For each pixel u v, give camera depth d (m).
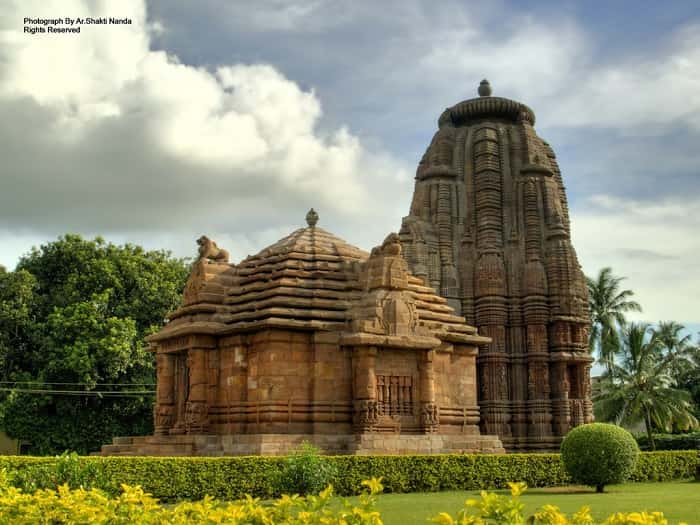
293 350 30.03
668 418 60.62
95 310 51.44
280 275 31.91
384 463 26.23
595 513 19.33
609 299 69.19
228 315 32.22
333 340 30.33
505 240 50.09
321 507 10.76
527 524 9.81
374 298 31.06
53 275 56.25
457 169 51.97
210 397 31.28
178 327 32.19
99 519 10.46
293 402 29.66
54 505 11.09
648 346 62.50
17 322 52.44
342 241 35.38
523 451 46.56
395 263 31.86
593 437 27.45
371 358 30.05
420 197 51.84
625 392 61.06
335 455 27.38
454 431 33.56
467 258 49.72
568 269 48.78
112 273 54.62
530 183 50.28
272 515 10.26
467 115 53.25
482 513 9.55
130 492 11.21
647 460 34.09
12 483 18.19
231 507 10.31
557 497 24.77
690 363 68.69
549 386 47.62
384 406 30.36
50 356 50.62
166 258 59.66
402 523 17.22
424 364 31.30
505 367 47.59
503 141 51.81
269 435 27.92
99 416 52.47
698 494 25.70
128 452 30.64
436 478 27.28
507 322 48.59
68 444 51.09
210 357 31.61
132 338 52.12
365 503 10.07
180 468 23.45
